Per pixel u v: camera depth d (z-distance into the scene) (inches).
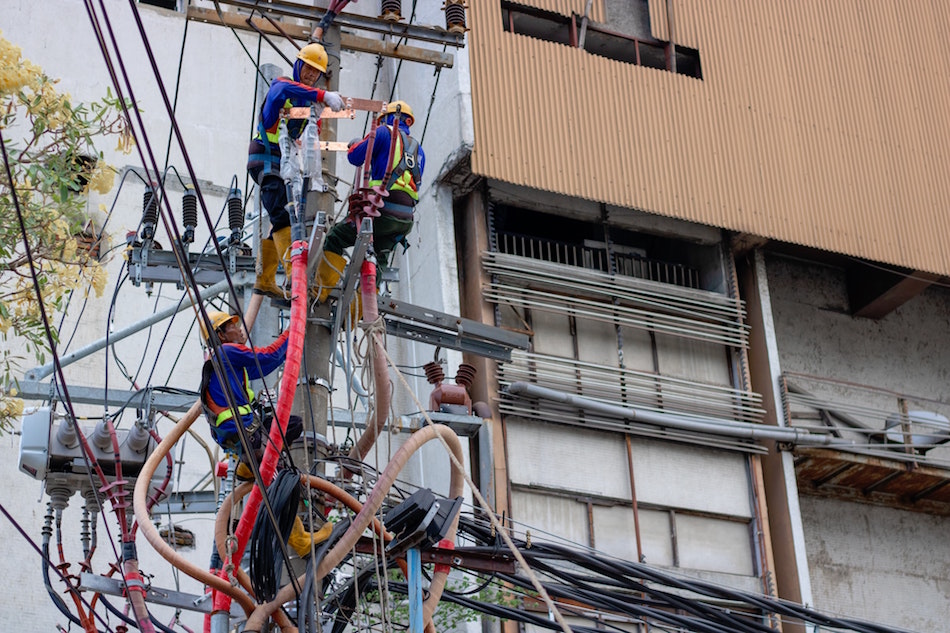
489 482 847.7
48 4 930.7
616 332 946.1
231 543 429.7
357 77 996.6
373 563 465.4
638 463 911.0
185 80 956.0
